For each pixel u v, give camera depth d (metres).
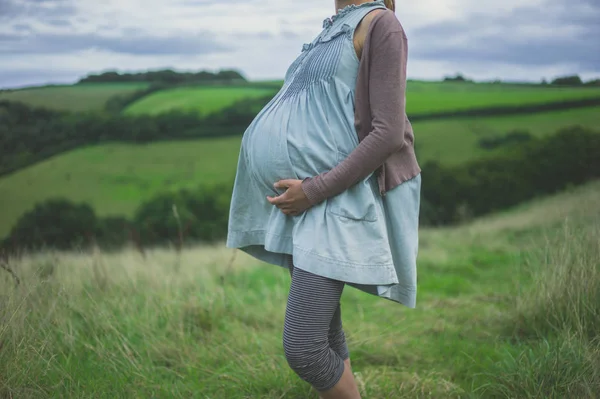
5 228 36.16
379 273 1.64
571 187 25.53
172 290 3.88
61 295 3.01
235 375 2.51
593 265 2.84
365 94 1.65
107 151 49.62
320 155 1.66
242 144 1.90
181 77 65.00
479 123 45.31
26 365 2.24
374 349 2.88
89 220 26.89
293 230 1.69
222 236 23.69
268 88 62.09
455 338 2.99
